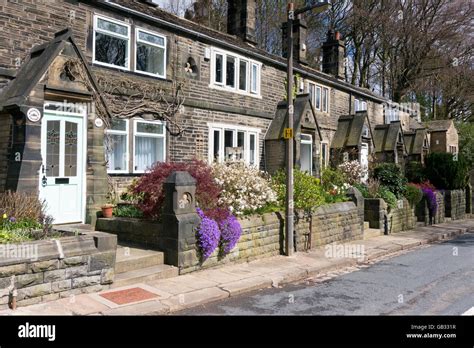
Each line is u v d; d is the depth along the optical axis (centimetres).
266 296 694
